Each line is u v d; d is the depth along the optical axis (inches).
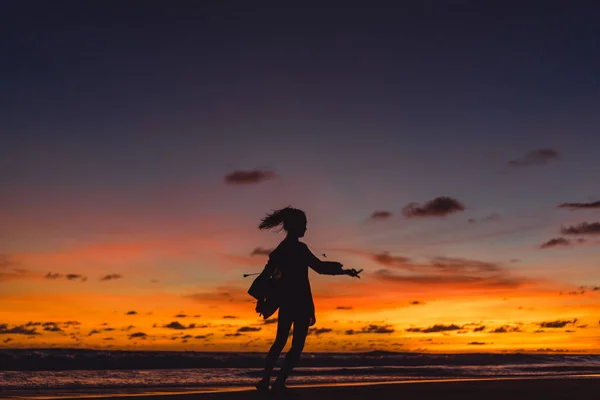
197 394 251.1
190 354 665.0
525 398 236.8
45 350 621.3
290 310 251.1
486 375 490.9
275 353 250.7
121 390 320.8
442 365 704.4
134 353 650.8
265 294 254.1
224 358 669.9
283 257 256.7
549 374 499.2
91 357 620.7
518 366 627.2
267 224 265.9
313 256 262.2
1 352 600.7
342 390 265.0
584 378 386.6
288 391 257.9
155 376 429.4
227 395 245.1
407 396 241.3
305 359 697.0
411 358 729.6
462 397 238.7
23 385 345.7
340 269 262.4
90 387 344.2
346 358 718.5
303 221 263.4
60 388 334.0
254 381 405.1
